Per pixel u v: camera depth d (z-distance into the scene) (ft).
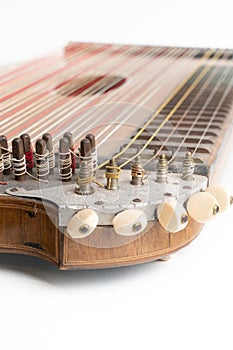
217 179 1.64
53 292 1.36
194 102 1.84
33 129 1.60
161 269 1.44
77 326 1.27
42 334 1.25
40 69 2.21
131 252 1.35
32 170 1.40
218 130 1.64
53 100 1.84
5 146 1.38
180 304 1.34
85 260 1.33
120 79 2.10
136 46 2.68
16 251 1.38
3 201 1.35
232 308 1.33
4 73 2.16
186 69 2.25
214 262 1.46
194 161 1.46
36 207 1.33
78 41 2.76
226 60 2.41
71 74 2.15
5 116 1.69
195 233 1.43
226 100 1.86
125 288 1.38
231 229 1.58
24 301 1.33
